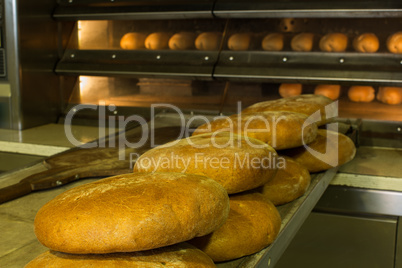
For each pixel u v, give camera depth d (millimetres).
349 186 1777
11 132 2547
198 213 720
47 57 2725
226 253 869
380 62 2152
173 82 2611
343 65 2203
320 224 1863
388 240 1781
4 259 854
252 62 2359
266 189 1120
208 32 2551
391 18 2234
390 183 1717
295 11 2230
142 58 2559
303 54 2299
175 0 2494
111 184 760
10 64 2535
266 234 917
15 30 2494
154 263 688
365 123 2193
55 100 2818
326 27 2375
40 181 1269
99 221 672
